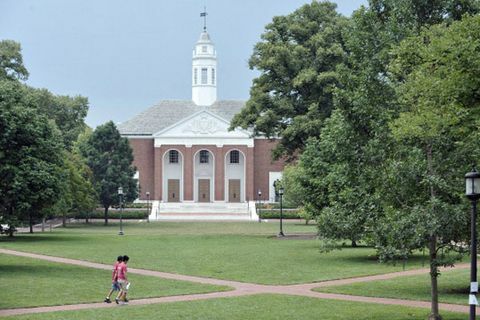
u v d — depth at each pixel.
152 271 37.88
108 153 97.19
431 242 23.08
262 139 124.38
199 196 124.94
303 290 31.02
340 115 25.17
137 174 123.56
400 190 23.17
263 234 69.25
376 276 35.88
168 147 122.50
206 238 63.19
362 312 25.27
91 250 49.97
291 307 26.36
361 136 24.23
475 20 21.45
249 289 31.31
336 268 39.12
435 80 21.73
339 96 24.25
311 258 44.75
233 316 24.50
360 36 24.86
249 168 122.31
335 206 37.88
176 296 29.28
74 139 117.56
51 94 116.62
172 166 124.44
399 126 22.59
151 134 124.06
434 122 21.75
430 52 22.00
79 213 95.94
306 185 48.28
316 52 65.62
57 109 117.69
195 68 140.00
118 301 27.31
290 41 68.56
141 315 24.72
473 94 21.67
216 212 113.62
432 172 22.80
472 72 20.97
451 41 21.23
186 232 73.88
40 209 43.91
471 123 22.19
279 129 67.00
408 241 22.72
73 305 27.00
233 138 122.56
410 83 22.98
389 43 24.38
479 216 22.28
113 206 99.12
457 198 22.95
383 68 24.23
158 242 58.12
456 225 22.30
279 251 49.69
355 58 24.88
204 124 122.69
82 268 39.19
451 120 21.78
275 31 68.75
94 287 31.66
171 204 118.06
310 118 63.12
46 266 39.84
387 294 29.75
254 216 108.00
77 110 120.75
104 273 36.97
